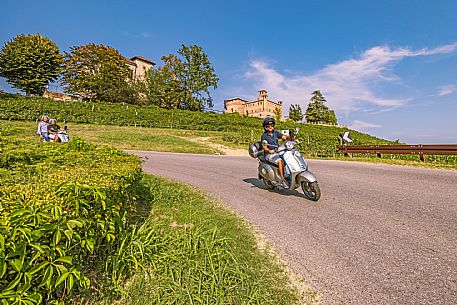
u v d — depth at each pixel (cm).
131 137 1866
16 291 146
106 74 4238
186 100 4878
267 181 604
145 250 284
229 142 2141
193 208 454
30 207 166
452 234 346
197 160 1167
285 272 268
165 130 2648
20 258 146
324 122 7694
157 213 423
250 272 260
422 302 219
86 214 208
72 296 213
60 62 3941
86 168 342
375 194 559
